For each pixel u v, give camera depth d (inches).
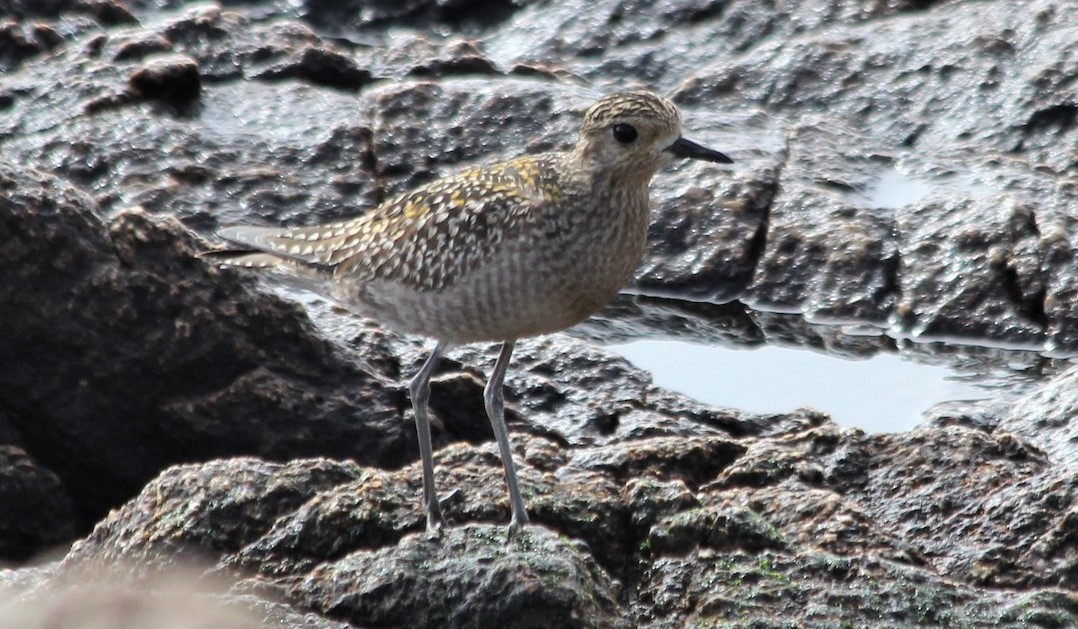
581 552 402.6
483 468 447.8
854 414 622.5
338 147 772.0
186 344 525.0
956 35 831.1
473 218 421.1
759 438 512.7
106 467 524.4
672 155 423.5
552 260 420.8
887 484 462.6
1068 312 673.6
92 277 519.8
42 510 508.1
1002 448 472.4
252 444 526.9
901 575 398.6
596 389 595.5
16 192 515.8
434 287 428.8
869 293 702.5
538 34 912.3
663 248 730.2
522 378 594.9
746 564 403.9
